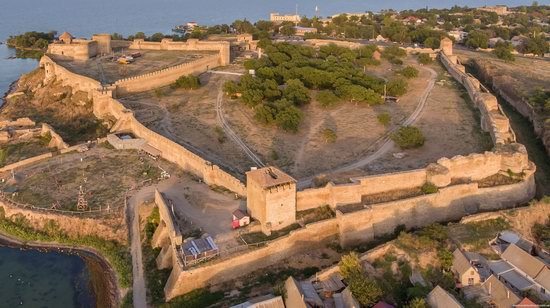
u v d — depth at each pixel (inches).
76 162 3075.8
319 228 2223.2
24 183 2856.8
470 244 2123.5
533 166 2716.5
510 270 1987.0
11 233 2536.9
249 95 3855.8
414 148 3117.6
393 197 2429.9
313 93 4256.9
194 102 4082.2
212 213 2374.5
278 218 2207.2
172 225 2169.0
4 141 3622.0
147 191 2682.1
